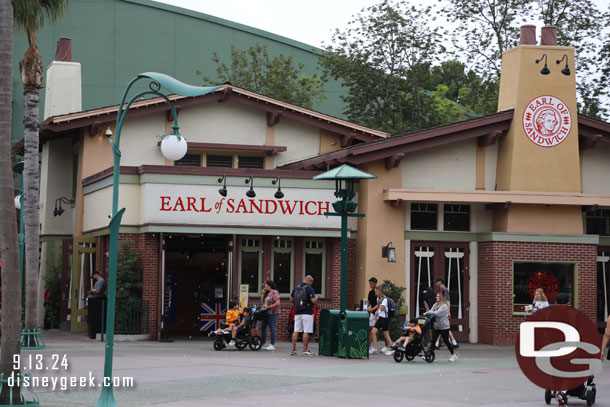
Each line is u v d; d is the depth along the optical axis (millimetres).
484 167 28297
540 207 27547
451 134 27422
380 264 26875
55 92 32812
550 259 27281
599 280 28594
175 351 21688
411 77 42438
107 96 48625
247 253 26562
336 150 29406
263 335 22688
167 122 30109
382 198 27125
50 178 32750
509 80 28391
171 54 49688
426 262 27609
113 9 49188
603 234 28906
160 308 25156
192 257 30578
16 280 11914
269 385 15023
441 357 22078
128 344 23891
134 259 25375
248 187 25797
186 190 25375
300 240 26781
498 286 26859
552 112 27891
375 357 21266
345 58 42469
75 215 31016
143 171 25375
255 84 44688
